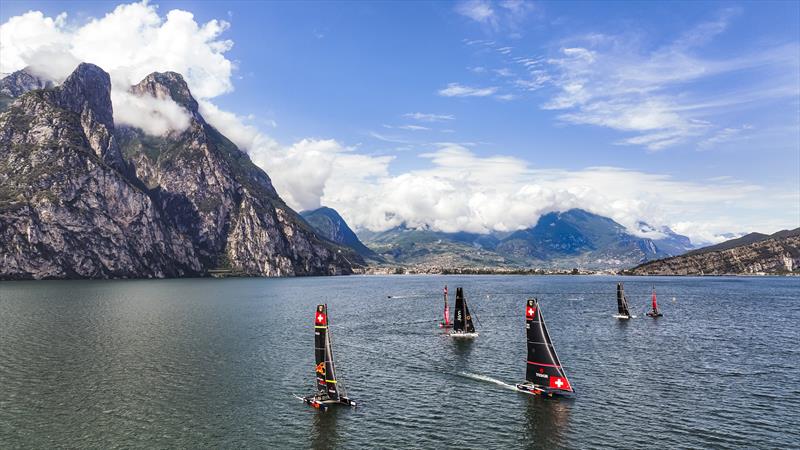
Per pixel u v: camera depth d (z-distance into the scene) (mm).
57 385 68938
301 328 123000
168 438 51562
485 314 159750
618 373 77500
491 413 59250
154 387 68500
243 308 173125
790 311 163000
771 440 51406
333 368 62781
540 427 55000
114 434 52438
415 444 50625
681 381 72875
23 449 48781
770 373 77500
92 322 128500
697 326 127625
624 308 145000
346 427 54875
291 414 58688
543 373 67062
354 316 152250
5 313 146250
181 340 103438
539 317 67250
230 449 49188
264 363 82875
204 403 62094
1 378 72062
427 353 92812
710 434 53000
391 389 68875
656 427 54906
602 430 54125
